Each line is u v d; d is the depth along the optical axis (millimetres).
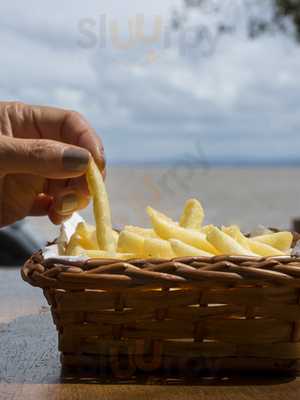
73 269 281
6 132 437
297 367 296
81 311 292
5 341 372
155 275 271
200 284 273
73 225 371
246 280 273
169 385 286
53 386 288
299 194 6578
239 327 288
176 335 290
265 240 339
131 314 288
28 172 322
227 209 3570
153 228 338
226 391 278
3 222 452
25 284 563
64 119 429
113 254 310
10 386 289
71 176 325
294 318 287
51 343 367
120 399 270
